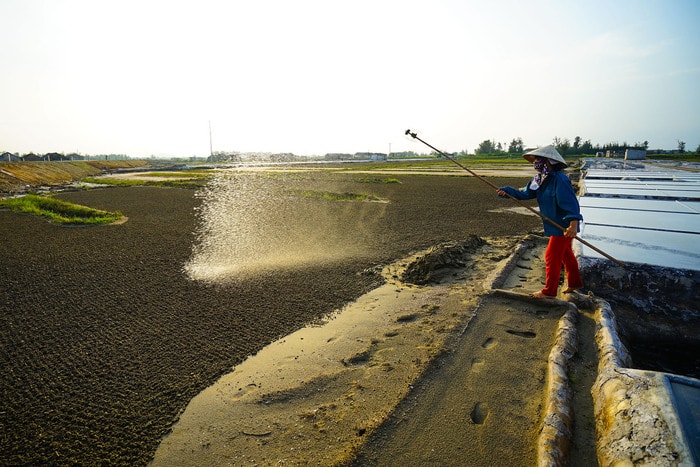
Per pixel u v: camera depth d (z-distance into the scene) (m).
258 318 4.68
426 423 2.59
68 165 41.09
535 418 2.59
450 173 37.50
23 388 3.34
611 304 4.29
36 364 3.74
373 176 33.69
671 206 7.66
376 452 2.34
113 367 3.65
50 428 2.84
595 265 4.36
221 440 2.62
